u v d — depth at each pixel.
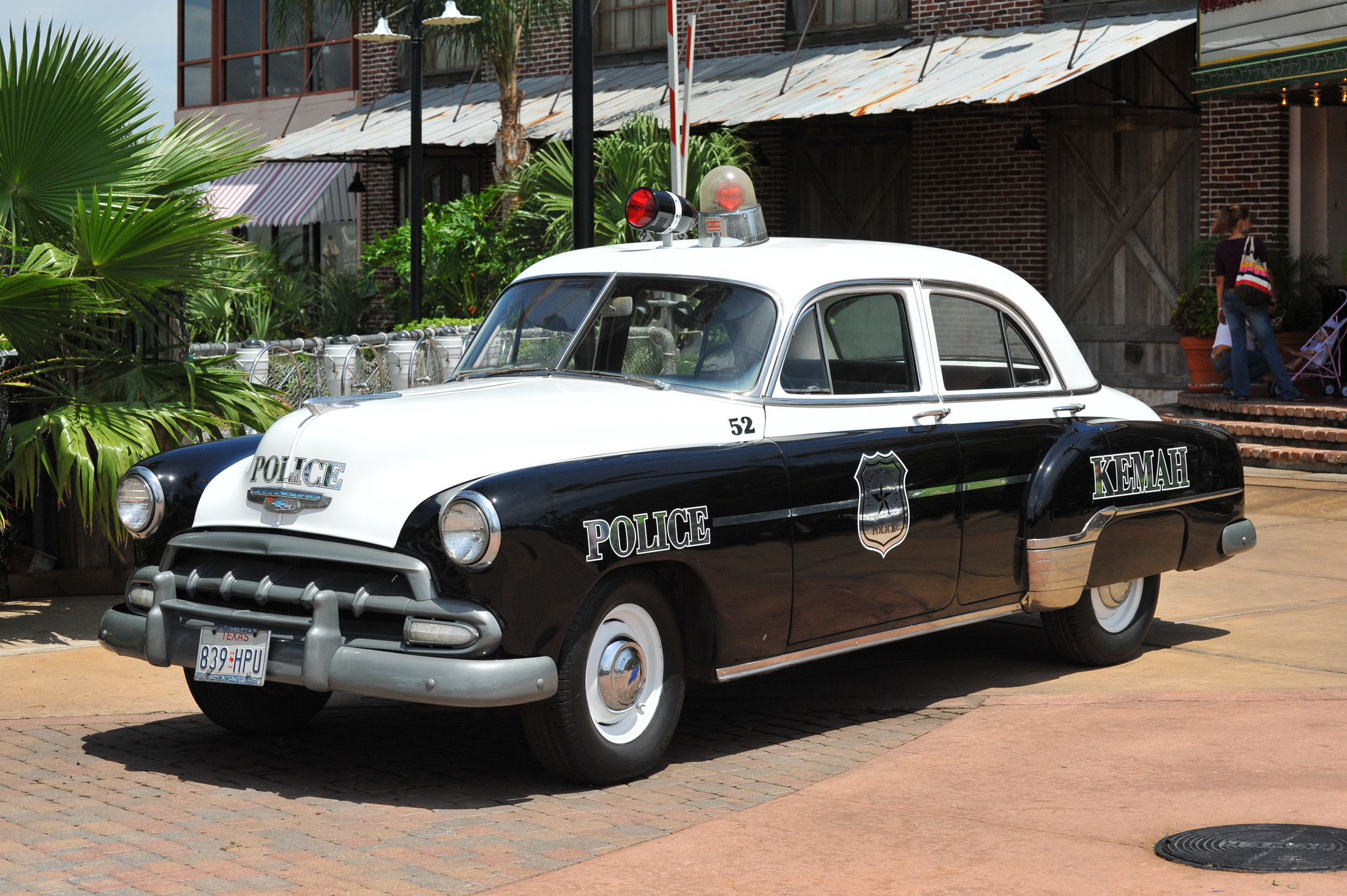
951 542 6.09
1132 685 6.60
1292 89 13.74
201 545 5.26
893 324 6.18
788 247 6.25
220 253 8.07
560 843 4.57
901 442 5.95
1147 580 7.16
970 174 19.27
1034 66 16.20
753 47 21.59
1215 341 15.12
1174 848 4.38
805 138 21.41
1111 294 18.14
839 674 6.98
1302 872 4.14
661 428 5.41
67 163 8.16
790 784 5.24
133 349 8.51
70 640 7.56
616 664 5.13
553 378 5.91
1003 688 6.63
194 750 5.71
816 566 5.59
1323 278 15.79
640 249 6.33
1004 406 6.50
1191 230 17.34
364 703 6.48
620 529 4.97
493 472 4.96
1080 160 18.30
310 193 26.95
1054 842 4.47
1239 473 7.39
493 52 19.73
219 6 29.86
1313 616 7.98
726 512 5.28
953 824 4.68
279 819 4.84
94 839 4.62
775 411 5.68
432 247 20.73
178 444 7.77
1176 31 15.84
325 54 28.23
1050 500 6.37
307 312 24.98
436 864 4.37
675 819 4.83
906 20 19.88
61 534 8.69
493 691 4.69
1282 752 5.39
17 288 7.22
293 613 5.07
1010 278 6.75
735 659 5.41
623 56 23.47
